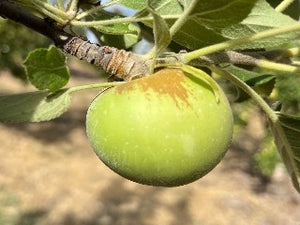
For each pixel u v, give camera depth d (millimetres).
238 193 724
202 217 667
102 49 107
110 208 675
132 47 152
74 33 113
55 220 627
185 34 101
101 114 100
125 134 97
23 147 851
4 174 735
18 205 643
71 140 921
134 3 124
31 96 110
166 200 706
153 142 95
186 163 97
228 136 103
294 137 122
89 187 732
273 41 100
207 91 100
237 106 264
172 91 97
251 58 108
